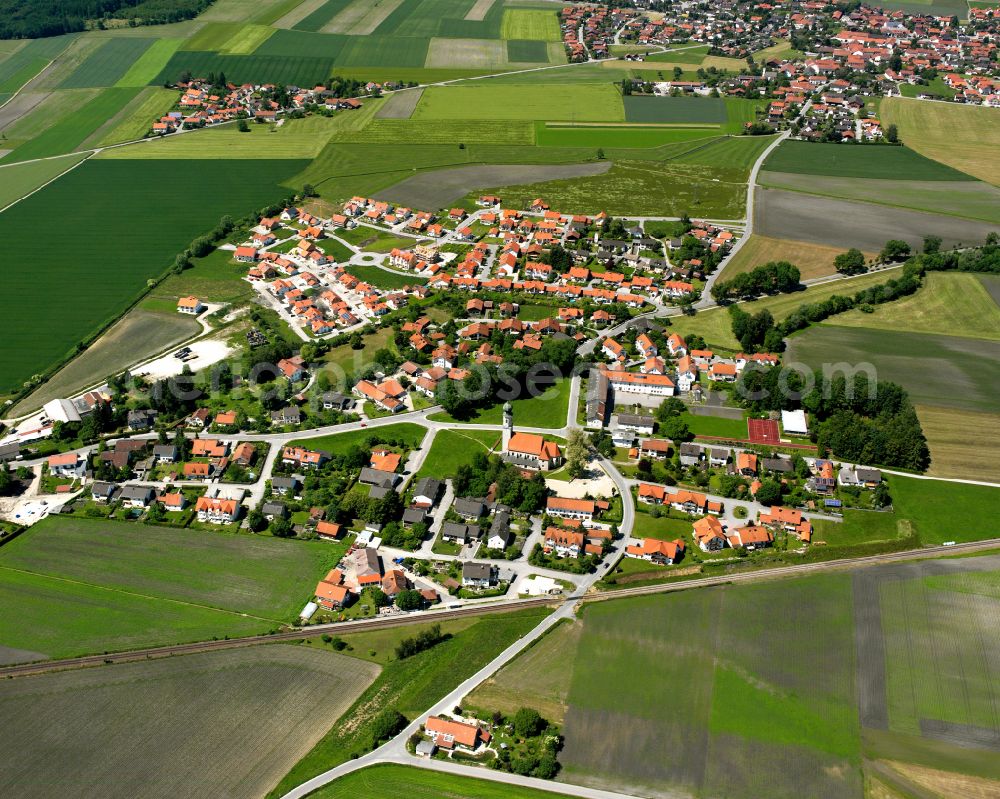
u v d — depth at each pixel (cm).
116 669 15225
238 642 15825
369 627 16250
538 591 17075
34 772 13325
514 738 14000
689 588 17150
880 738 13988
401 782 13238
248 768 13425
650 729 14125
